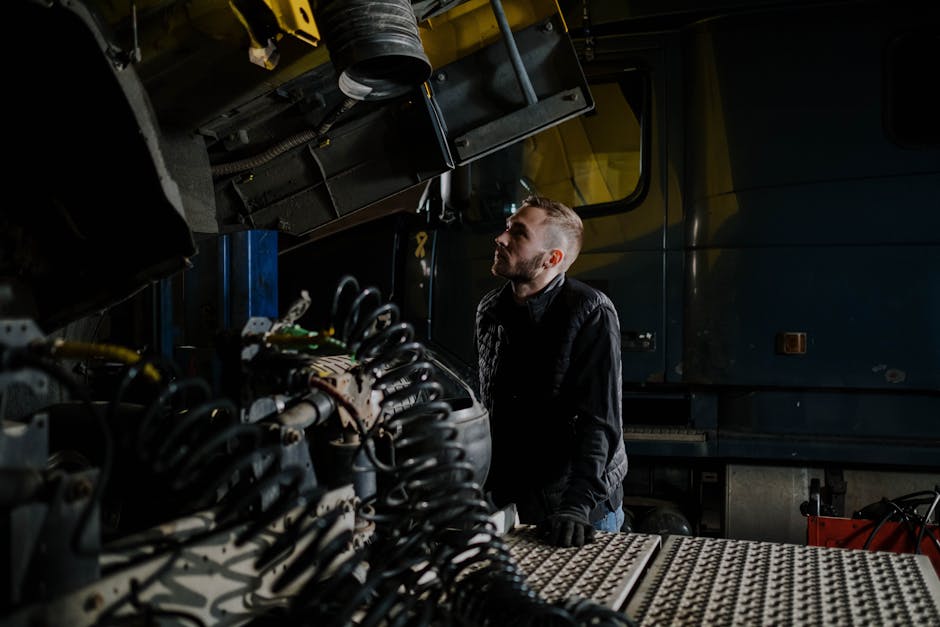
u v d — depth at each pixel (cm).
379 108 243
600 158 386
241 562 114
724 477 370
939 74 344
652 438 368
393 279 388
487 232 388
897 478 356
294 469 114
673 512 368
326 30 165
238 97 188
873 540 315
